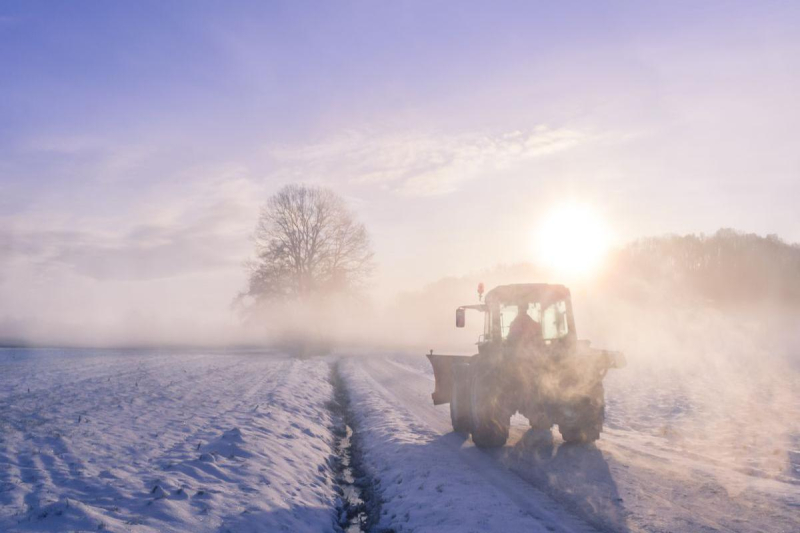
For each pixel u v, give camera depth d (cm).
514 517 664
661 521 643
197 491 709
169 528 584
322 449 1163
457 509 700
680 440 1123
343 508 813
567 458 985
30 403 1452
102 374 2406
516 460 985
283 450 1017
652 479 824
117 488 709
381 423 1432
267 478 816
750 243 8381
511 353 1110
